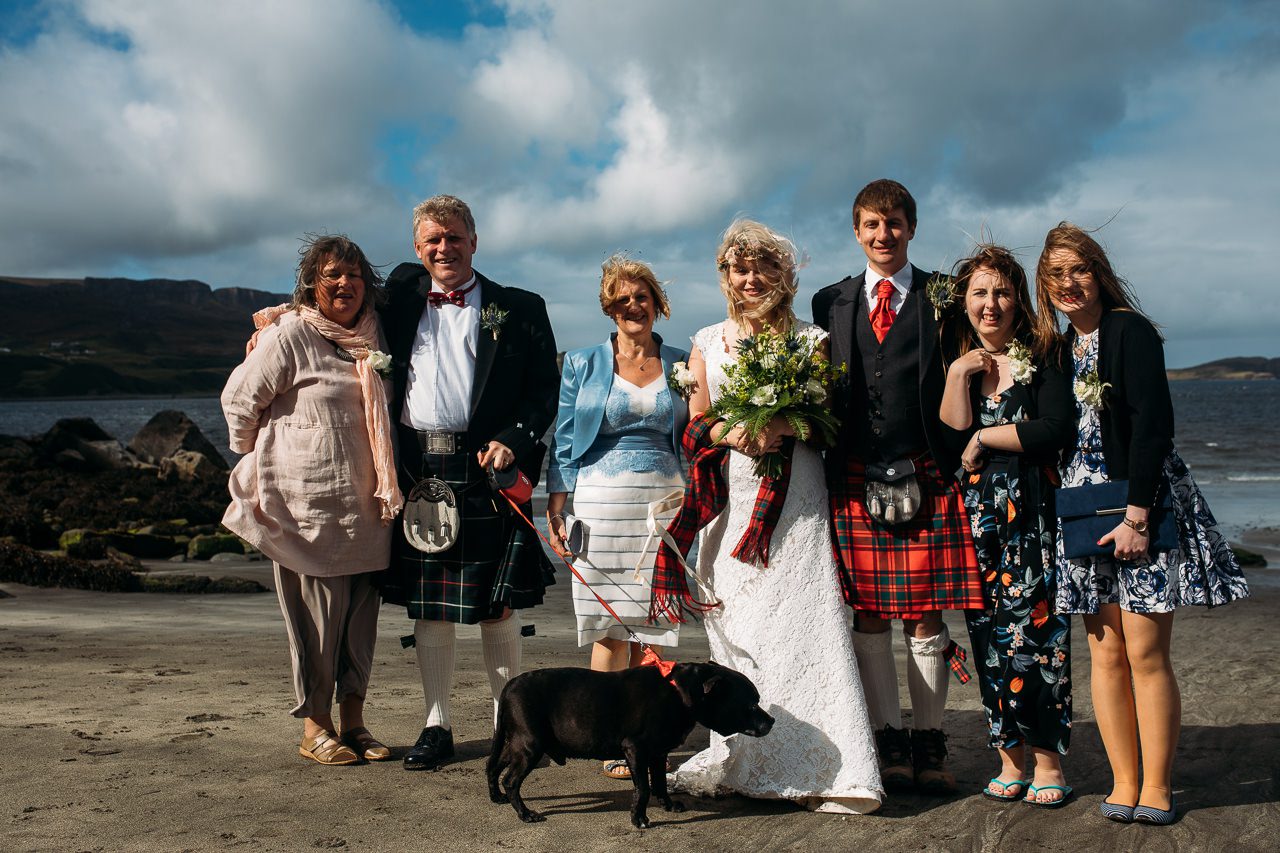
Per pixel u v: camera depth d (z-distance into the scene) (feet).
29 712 17.12
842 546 13.29
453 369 14.56
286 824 11.69
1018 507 12.27
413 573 14.33
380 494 13.93
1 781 13.21
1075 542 11.67
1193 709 17.29
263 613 33.47
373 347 14.49
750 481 13.19
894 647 26.81
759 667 12.83
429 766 13.93
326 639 14.08
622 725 11.68
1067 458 12.23
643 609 14.49
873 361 13.20
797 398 12.47
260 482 13.76
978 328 12.76
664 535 13.33
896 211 13.20
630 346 14.90
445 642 14.53
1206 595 11.36
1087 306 11.94
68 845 10.98
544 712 11.85
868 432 13.14
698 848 11.02
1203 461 138.72
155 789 12.92
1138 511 11.26
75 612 32.73
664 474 14.71
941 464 12.96
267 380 13.79
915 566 13.00
